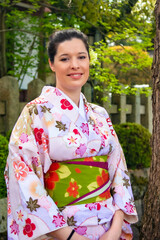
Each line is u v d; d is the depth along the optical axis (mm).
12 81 4742
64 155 1706
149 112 6402
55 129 1716
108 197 1817
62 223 1611
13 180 1680
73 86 1768
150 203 2625
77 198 1686
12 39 7375
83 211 1674
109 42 5656
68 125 1744
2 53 6512
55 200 1698
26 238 1625
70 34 1775
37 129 1718
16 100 4801
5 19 6988
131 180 4285
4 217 3057
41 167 1699
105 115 2037
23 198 1635
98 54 5070
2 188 3197
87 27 5773
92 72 5023
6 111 4730
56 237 1638
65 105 1780
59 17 6219
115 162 1993
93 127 1817
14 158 1689
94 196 1721
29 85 5113
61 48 1752
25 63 7145
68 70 1748
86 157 1754
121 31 5086
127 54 5117
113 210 1822
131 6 5145
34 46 7754
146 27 4930
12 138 1731
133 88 5262
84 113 1862
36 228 1604
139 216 4184
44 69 7023
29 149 1678
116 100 5930
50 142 1693
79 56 1763
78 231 1654
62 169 1717
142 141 4664
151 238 2588
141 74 5988
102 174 1803
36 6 5590
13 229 1748
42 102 1764
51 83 7320
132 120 6156
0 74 6527
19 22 6738
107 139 1878
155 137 2588
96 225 1703
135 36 4906
